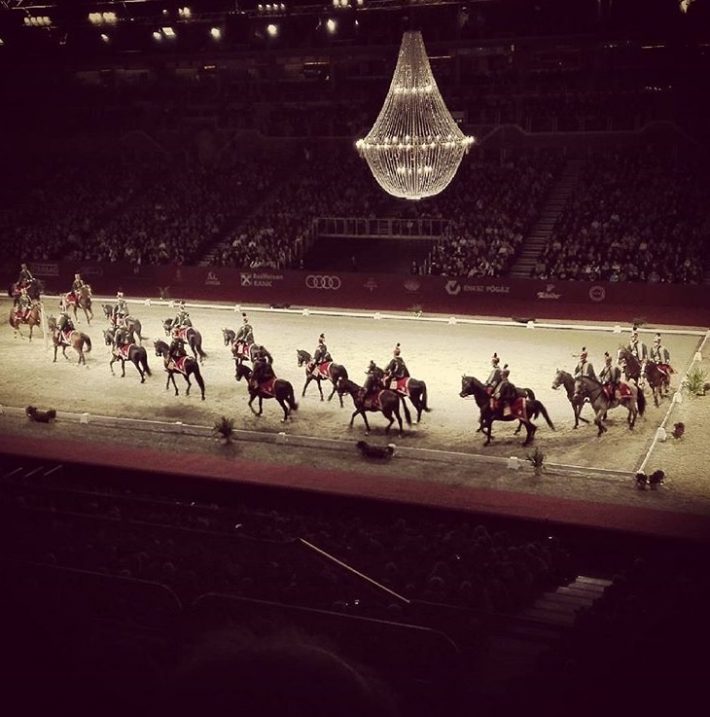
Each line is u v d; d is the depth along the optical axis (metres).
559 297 46.34
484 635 12.67
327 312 48.56
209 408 32.03
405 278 49.06
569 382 29.12
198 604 12.76
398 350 29.61
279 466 26.30
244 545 17.06
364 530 19.22
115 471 26.28
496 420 29.11
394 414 31.11
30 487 21.81
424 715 9.53
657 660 8.55
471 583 14.53
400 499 23.64
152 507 21.34
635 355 32.34
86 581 13.64
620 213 49.91
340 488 24.48
